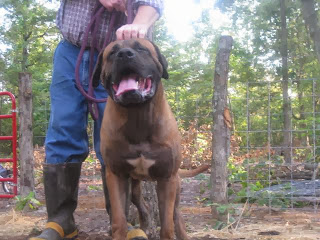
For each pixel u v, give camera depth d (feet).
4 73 55.88
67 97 10.50
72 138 10.43
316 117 25.38
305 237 12.70
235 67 36.63
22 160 20.66
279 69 30.42
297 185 20.74
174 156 9.21
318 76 25.58
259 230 13.96
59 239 10.17
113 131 8.97
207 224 15.02
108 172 9.42
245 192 17.94
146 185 12.99
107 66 8.79
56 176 10.32
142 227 12.37
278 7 26.86
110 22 10.55
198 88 26.53
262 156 25.70
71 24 10.58
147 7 9.70
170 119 9.22
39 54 60.34
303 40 25.86
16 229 14.66
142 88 8.44
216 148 15.02
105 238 12.09
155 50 9.06
